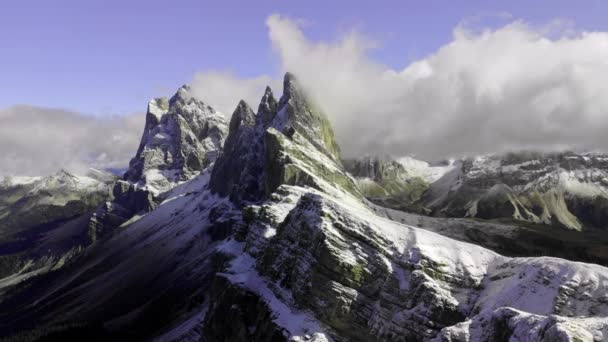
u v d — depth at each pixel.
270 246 171.50
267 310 149.12
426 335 122.75
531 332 94.94
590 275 118.00
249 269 180.62
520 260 132.88
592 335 89.88
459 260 138.00
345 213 150.25
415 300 129.50
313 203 160.62
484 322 110.06
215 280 182.00
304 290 143.00
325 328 134.50
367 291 136.38
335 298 135.62
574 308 113.25
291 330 136.88
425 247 139.75
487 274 134.88
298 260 152.00
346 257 139.88
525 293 121.44
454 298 128.62
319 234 145.75
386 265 137.50
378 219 156.12
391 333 127.25
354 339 131.25
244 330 154.38
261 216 199.25
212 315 173.88
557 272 122.12
